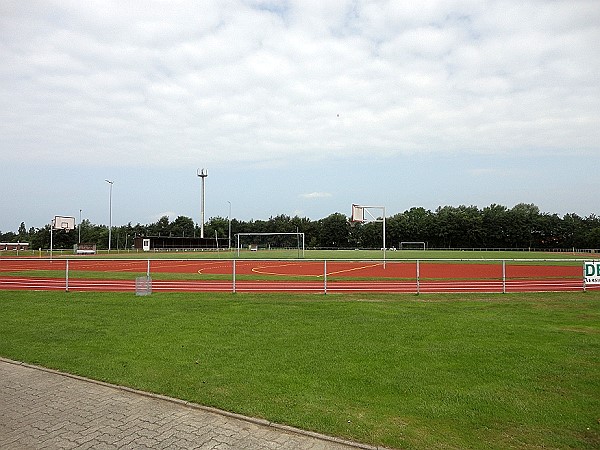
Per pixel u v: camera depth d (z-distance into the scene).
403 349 8.98
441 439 5.27
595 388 6.86
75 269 35.47
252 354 8.73
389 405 6.25
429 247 128.25
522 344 9.33
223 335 10.27
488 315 12.52
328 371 7.68
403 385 6.99
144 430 5.57
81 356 8.75
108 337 10.23
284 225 143.75
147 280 17.02
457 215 127.75
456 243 126.69
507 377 7.34
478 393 6.66
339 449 5.07
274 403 6.33
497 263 45.19
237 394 6.68
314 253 77.19
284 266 39.69
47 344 9.68
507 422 5.71
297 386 6.99
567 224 122.56
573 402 6.34
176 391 6.83
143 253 76.88
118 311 13.39
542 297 16.44
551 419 5.80
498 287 20.05
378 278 26.73
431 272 33.00
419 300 15.59
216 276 27.89
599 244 110.56
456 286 20.53
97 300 15.56
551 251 103.50
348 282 22.72
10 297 16.58
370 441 5.22
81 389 7.05
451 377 7.35
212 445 5.16
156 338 10.06
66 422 5.82
